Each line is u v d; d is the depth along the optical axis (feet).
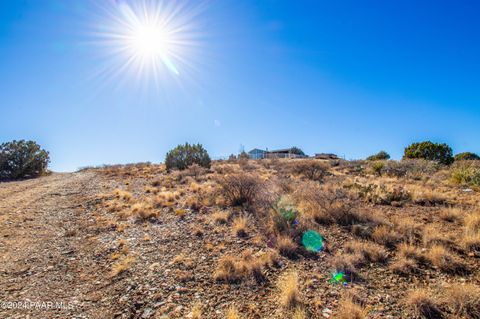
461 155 81.46
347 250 16.33
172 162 64.08
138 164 78.95
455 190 30.58
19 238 20.93
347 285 12.72
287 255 16.25
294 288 11.71
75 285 14.14
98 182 48.85
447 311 10.48
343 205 22.30
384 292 12.02
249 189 28.40
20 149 64.28
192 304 11.97
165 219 25.39
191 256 17.06
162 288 13.42
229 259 15.58
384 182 37.47
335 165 65.00
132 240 20.54
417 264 14.17
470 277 12.67
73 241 20.67
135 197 35.42
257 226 21.36
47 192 39.24
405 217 21.15
